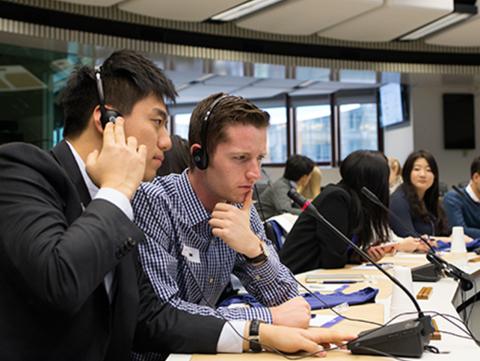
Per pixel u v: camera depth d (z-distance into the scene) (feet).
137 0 15.80
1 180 3.26
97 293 3.56
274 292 4.64
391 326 3.77
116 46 18.15
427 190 12.41
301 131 29.84
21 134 19.77
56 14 16.89
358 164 8.51
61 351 3.35
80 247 3.09
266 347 3.68
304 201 5.13
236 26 19.27
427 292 5.93
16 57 19.57
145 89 3.70
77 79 3.80
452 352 3.69
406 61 23.04
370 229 8.60
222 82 25.75
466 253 9.63
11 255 3.11
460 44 21.83
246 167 4.26
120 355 3.68
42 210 3.21
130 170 3.50
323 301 5.26
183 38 19.40
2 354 3.22
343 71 22.76
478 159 13.92
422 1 17.22
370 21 18.58
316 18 17.90
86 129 3.75
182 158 7.14
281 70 22.35
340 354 3.64
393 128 27.63
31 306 3.28
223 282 4.79
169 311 3.95
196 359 3.60
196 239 4.50
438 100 26.45
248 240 4.49
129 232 3.34
